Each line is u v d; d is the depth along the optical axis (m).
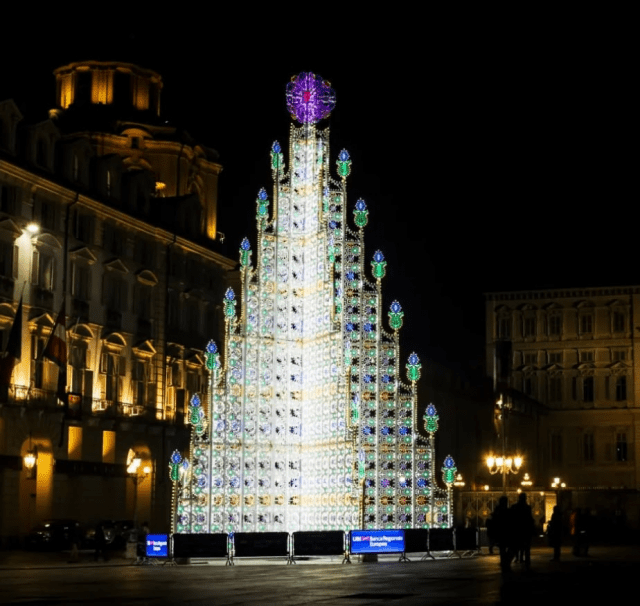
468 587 27.55
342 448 40.88
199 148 77.44
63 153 62.06
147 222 68.75
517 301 126.38
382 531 41.47
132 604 22.69
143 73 75.44
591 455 122.25
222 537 40.06
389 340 43.53
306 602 22.94
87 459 62.75
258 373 42.47
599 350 123.12
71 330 61.62
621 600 23.48
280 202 43.69
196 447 41.09
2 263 56.81
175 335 72.12
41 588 28.48
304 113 44.03
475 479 87.38
